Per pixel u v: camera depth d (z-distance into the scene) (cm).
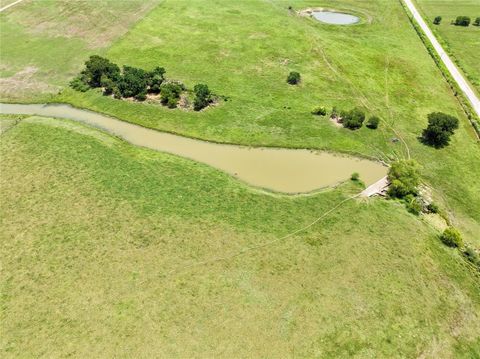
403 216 4384
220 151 5294
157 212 4316
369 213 4400
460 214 4547
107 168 4906
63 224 4175
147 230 4112
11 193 4541
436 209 4488
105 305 3472
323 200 4566
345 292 3616
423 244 4081
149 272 3731
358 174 4966
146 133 5591
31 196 4503
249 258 3875
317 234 4144
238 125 5712
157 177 4794
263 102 6194
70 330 3300
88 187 4616
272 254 3922
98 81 6481
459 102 6378
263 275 3731
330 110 6059
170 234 4078
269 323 3366
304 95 6384
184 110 5975
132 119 5825
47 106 6134
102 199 4459
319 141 5469
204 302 3500
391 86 6700
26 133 5488
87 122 5788
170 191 4597
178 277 3691
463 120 5975
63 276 3694
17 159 5025
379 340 3291
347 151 5328
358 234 4156
